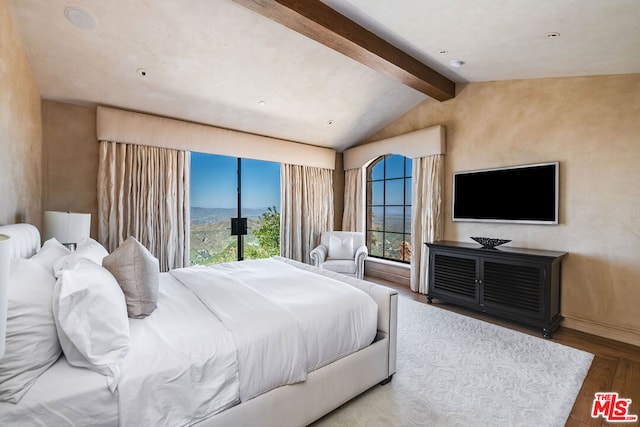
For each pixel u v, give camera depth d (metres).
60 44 2.71
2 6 2.09
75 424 1.04
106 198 3.54
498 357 2.49
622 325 2.86
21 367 1.03
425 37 2.85
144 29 2.69
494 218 3.76
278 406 1.53
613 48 2.43
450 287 3.76
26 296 1.11
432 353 2.55
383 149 5.09
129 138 3.62
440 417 1.78
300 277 2.50
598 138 3.01
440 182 4.29
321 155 5.60
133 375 1.16
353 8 2.54
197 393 1.28
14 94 2.29
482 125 3.93
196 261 5.16
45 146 3.30
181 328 1.47
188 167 4.13
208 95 3.71
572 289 3.16
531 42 2.59
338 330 1.82
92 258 1.81
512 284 3.18
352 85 4.03
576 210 3.14
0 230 1.62
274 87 3.79
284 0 2.30
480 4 2.17
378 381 2.04
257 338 1.48
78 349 1.12
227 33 2.86
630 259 2.83
